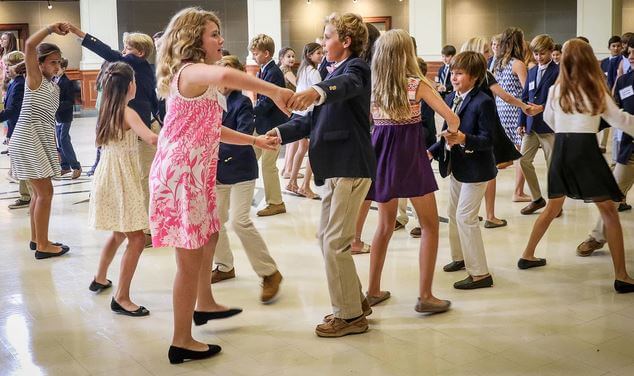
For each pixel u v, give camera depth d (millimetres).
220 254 4941
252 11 18828
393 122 4074
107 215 4344
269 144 3875
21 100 6453
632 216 6605
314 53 6977
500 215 6793
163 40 3488
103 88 4340
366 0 21562
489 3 21078
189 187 3482
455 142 4297
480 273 4703
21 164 5531
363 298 4117
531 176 6750
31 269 5422
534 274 4980
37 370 3613
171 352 3652
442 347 3764
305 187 7930
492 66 7449
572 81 4434
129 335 4062
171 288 4871
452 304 4410
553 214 5027
